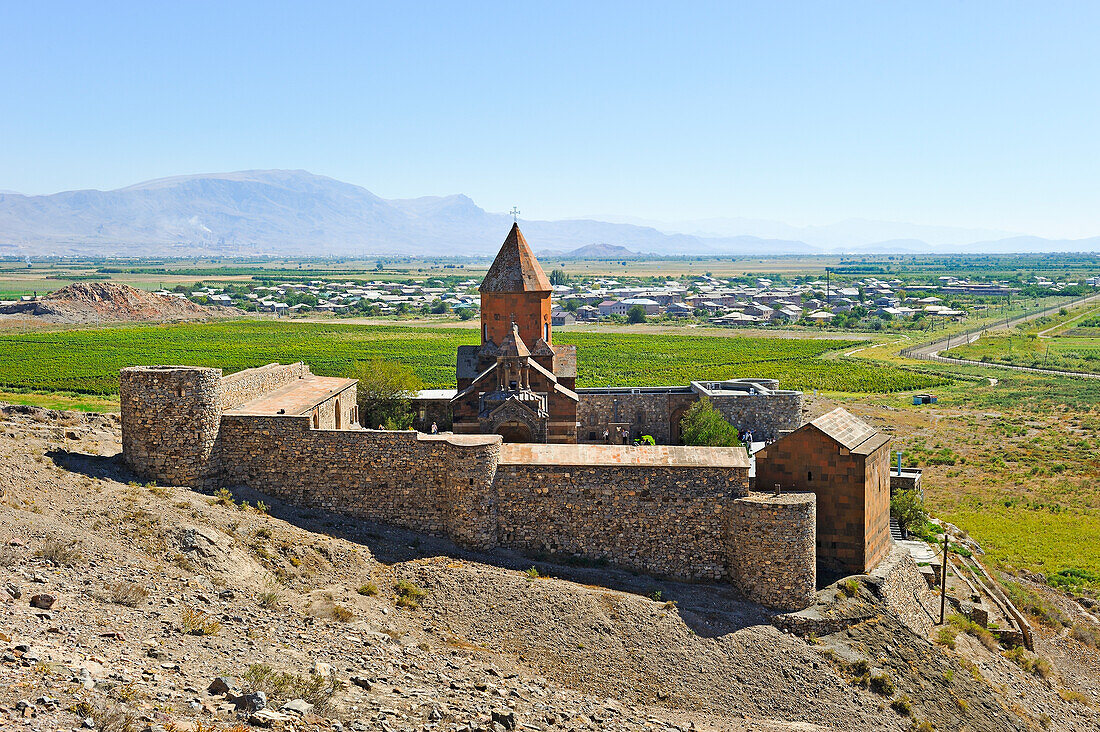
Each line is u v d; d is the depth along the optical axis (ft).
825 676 112.47
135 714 59.52
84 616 78.18
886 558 147.64
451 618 108.37
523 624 109.09
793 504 124.57
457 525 128.88
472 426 193.16
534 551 130.82
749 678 109.19
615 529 130.31
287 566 110.32
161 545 101.71
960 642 136.05
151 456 125.70
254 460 131.44
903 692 114.83
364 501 132.05
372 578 113.70
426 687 83.20
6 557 86.79
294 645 85.76
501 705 82.38
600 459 132.46
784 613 123.65
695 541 130.00
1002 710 119.03
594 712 89.04
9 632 69.46
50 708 57.36
